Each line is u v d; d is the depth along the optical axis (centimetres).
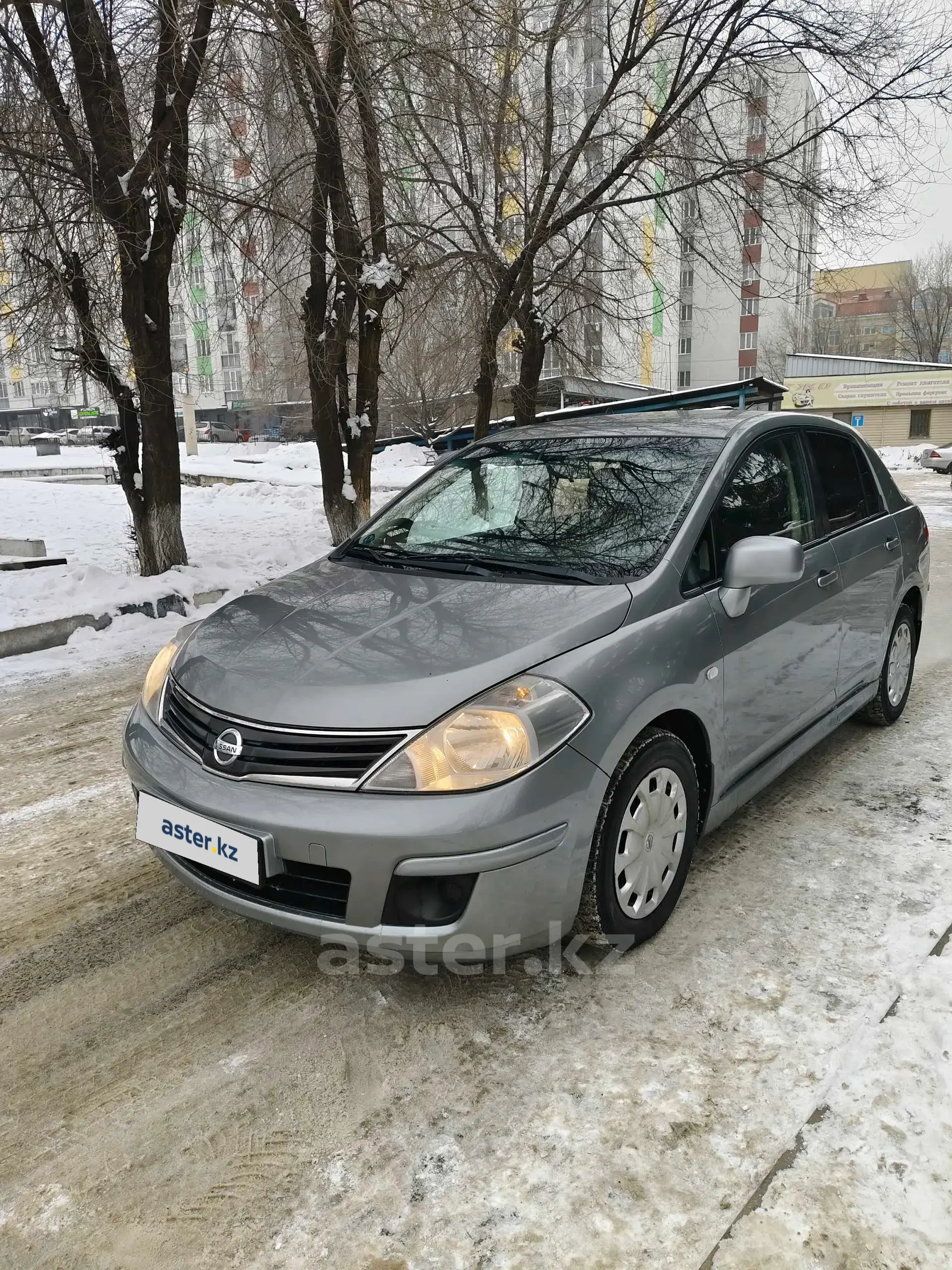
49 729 485
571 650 235
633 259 1100
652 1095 207
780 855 315
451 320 1127
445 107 816
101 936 283
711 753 276
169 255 769
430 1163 191
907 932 265
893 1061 213
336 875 218
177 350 1385
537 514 314
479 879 211
